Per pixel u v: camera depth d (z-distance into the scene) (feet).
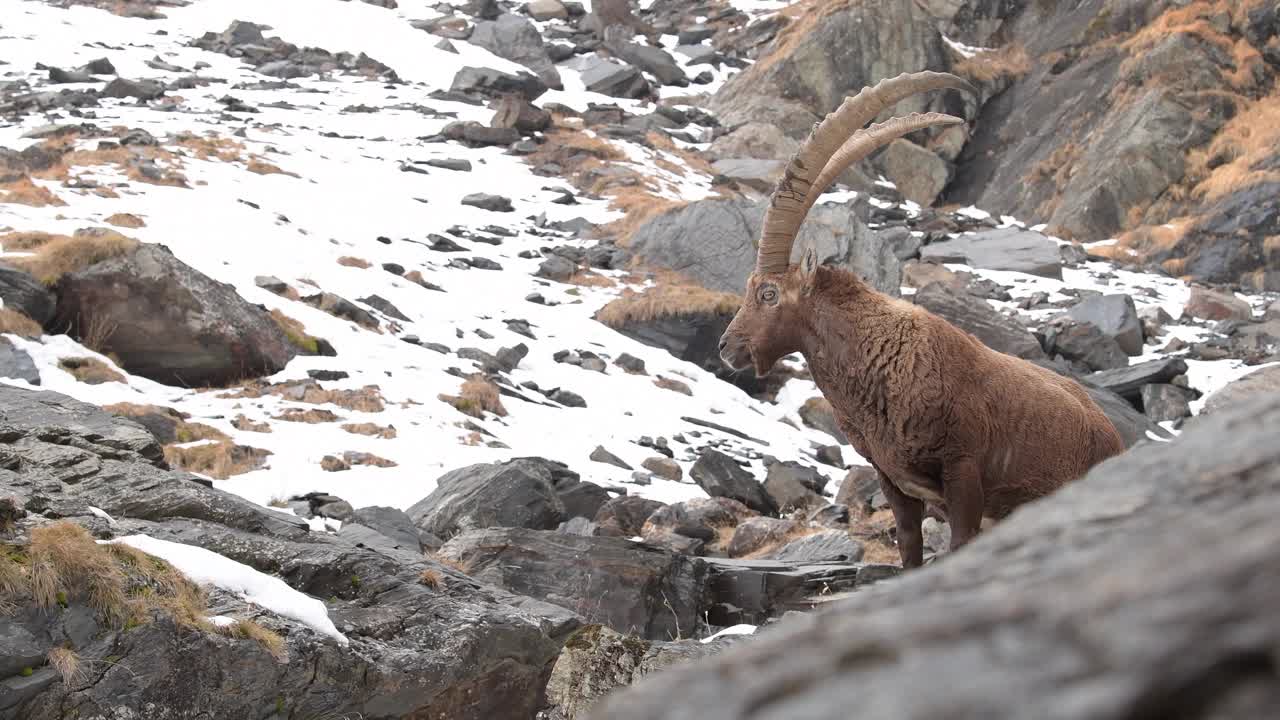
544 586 40.27
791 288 26.91
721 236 106.22
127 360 64.39
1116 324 103.81
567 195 122.93
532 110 143.13
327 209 104.37
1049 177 149.18
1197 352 102.83
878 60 164.25
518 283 98.43
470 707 26.76
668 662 26.91
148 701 22.03
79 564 22.30
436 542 47.57
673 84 177.58
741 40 191.21
